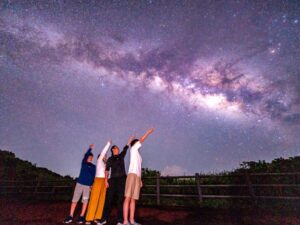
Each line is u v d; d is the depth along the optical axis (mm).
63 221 4723
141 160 4215
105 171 4527
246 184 6320
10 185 11086
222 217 4809
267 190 6359
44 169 15414
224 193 6910
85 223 4496
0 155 13781
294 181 6059
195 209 5922
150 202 7578
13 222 4582
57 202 7953
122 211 4355
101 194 4719
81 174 4809
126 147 4781
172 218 4918
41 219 4941
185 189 7559
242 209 5621
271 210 5328
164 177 7508
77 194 4715
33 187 10594
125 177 4527
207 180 7523
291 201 5855
